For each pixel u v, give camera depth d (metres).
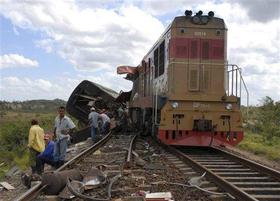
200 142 15.12
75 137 24.52
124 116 28.61
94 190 8.62
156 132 16.42
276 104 28.59
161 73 17.03
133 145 16.61
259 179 10.04
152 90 18.97
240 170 11.33
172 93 15.20
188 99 15.09
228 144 15.18
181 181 9.51
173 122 15.08
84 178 9.11
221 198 7.99
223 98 15.18
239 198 7.78
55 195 8.34
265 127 25.61
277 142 22.34
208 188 8.80
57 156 11.82
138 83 24.52
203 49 15.49
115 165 11.92
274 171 10.10
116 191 8.32
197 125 15.04
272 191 8.77
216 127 15.19
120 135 23.95
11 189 10.74
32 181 9.97
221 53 15.54
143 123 20.33
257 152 17.38
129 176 10.05
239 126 15.20
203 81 15.41
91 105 28.84
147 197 7.20
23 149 20.14
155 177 9.98
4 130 26.31
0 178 12.68
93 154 14.86
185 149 16.41
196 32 15.52
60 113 11.96
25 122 33.09
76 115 30.48
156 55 18.38
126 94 28.58
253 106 29.72
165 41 16.50
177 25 15.49
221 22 15.69
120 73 26.89
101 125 23.25
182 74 15.38
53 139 12.26
